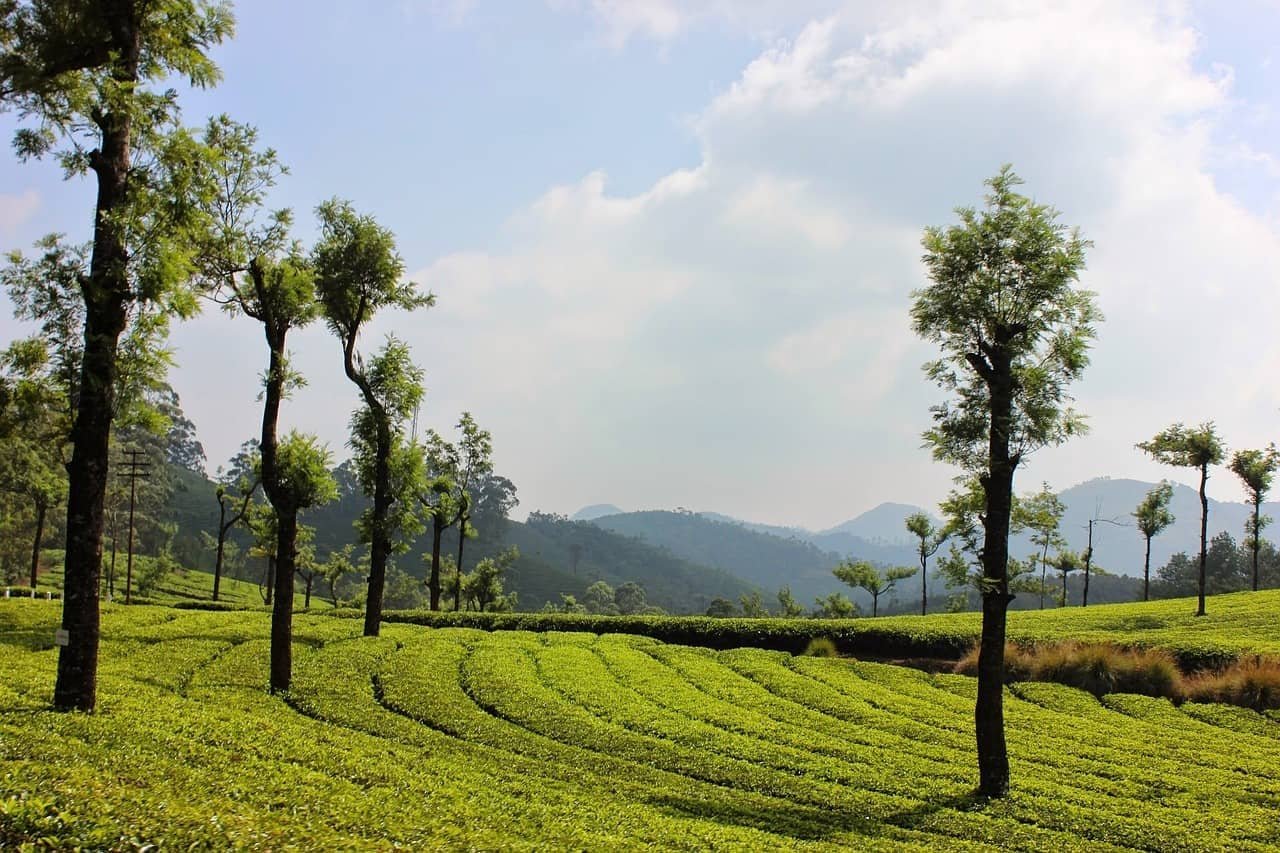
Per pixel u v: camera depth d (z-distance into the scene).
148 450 134.75
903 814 18.16
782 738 24.11
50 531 101.25
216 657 31.27
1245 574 128.12
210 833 9.77
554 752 21.27
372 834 11.15
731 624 43.97
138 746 14.59
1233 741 25.98
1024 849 16.45
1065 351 21.64
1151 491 70.00
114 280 18.19
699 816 16.77
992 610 21.06
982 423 21.94
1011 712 29.23
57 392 19.33
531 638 41.19
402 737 21.34
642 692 29.33
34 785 10.70
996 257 21.62
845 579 74.50
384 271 36.78
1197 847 16.72
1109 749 24.66
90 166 18.42
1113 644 35.78
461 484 65.81
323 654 32.69
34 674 22.22
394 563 173.25
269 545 63.91
